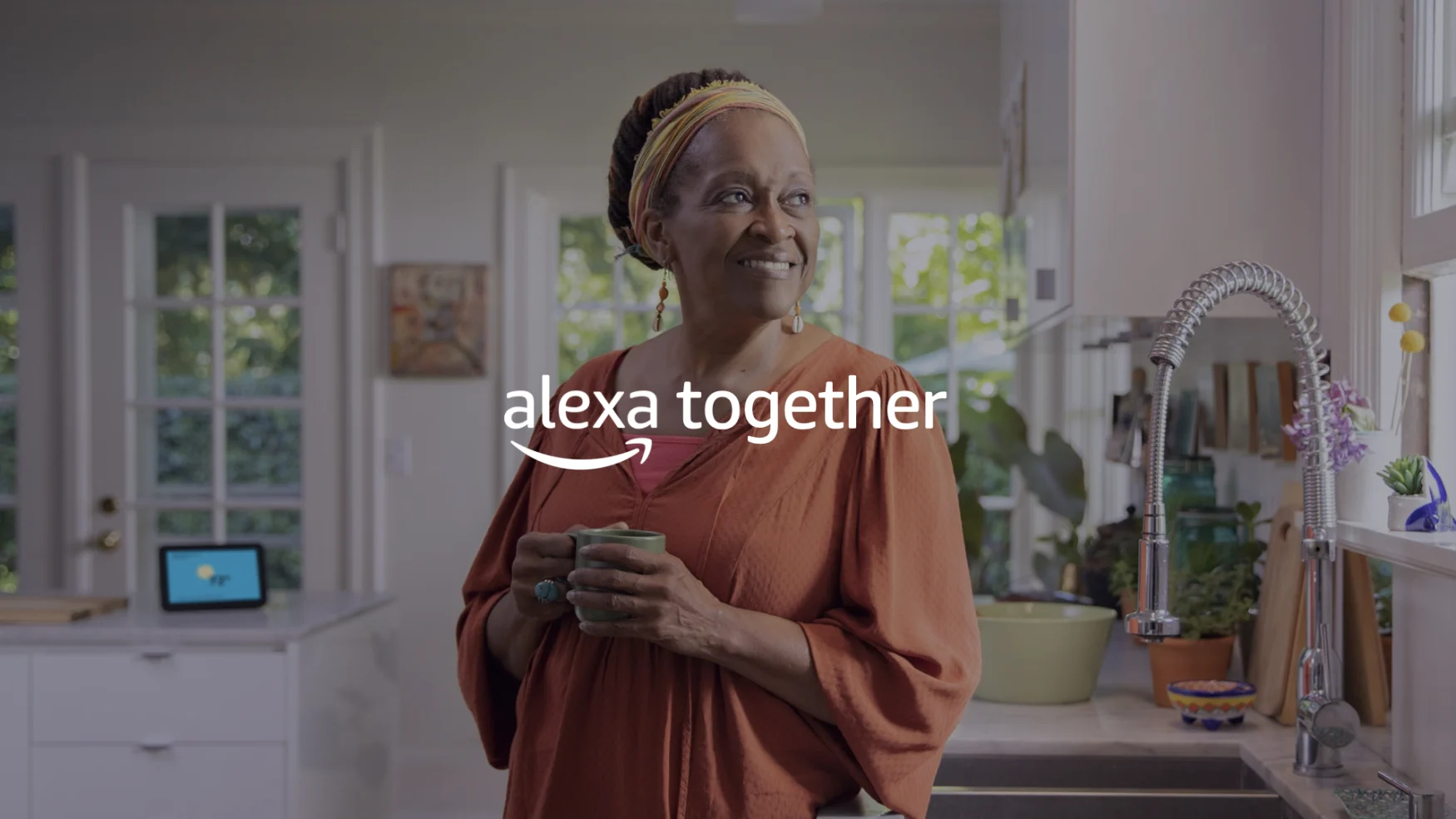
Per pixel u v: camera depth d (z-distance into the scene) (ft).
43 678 7.75
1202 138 5.78
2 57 12.14
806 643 3.47
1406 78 5.15
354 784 8.83
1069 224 5.86
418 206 12.13
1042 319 6.98
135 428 12.28
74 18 12.11
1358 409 4.96
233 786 7.73
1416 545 4.15
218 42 12.13
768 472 3.64
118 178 12.15
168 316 12.37
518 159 12.09
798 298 3.69
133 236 12.24
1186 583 6.34
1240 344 7.16
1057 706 6.14
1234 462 7.67
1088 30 5.82
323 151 12.07
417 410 12.14
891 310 12.37
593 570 3.39
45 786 7.74
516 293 12.09
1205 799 4.56
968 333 13.02
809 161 3.75
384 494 12.14
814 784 3.65
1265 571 6.07
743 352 3.82
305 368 12.17
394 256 12.14
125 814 7.73
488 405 12.12
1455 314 5.21
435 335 12.05
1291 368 6.23
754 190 3.59
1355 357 5.28
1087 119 5.81
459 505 12.11
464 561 12.09
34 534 12.17
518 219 12.09
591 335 12.79
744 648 3.40
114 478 12.18
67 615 8.07
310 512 12.16
